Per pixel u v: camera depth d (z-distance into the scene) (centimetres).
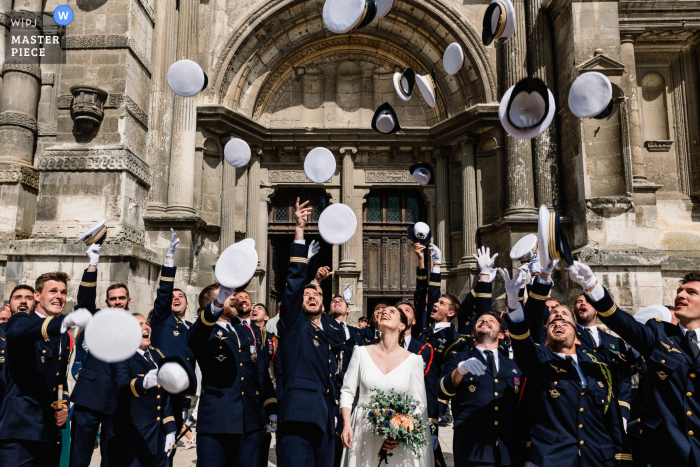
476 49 1455
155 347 472
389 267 1596
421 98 1634
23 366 420
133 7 1254
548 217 329
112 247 1084
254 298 1495
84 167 1161
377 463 401
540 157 1358
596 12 1277
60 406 436
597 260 1156
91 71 1216
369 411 394
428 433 416
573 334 396
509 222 1314
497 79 1449
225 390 442
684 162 1430
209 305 427
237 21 1464
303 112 1628
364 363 424
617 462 365
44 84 1352
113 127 1194
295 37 1548
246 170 1534
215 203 1455
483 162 1488
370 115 1627
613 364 443
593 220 1208
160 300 481
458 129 1488
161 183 1323
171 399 505
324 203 1620
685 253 1377
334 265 1539
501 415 424
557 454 364
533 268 421
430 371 520
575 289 1206
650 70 1473
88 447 444
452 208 1555
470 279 1425
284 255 1780
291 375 438
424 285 614
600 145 1236
